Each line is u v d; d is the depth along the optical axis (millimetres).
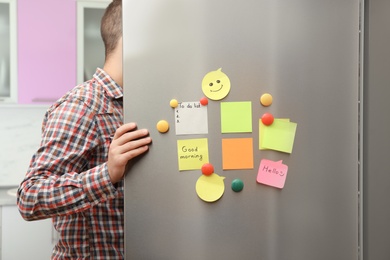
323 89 946
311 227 941
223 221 918
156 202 911
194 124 912
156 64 915
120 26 1092
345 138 953
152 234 911
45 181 905
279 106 932
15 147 3031
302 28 941
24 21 2658
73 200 894
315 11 946
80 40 2730
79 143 978
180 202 913
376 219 982
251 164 921
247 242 922
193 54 917
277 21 934
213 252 917
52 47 2701
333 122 949
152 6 917
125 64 914
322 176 944
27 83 2684
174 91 914
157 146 910
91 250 1030
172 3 919
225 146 916
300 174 937
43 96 2709
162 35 917
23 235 2521
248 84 924
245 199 922
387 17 990
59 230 1049
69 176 918
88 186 896
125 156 877
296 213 936
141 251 909
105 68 1119
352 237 955
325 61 947
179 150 909
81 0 2723
